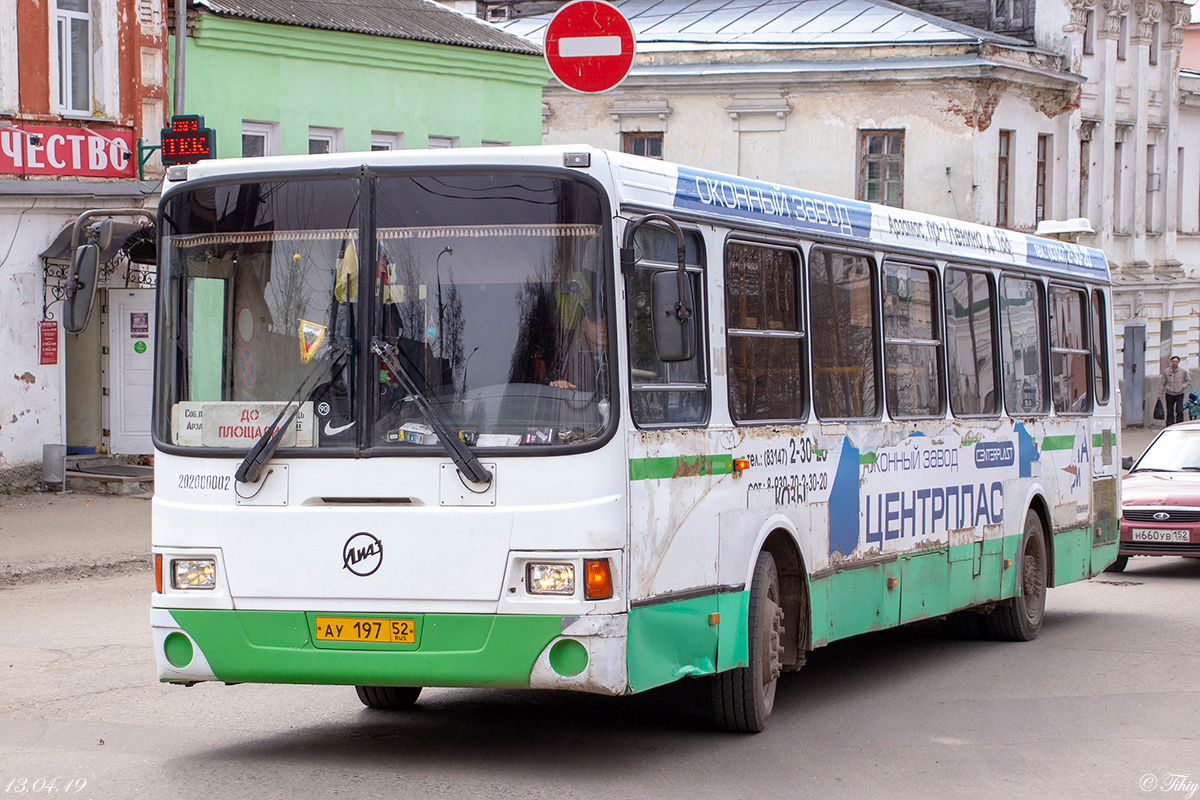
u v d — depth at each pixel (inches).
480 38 1220.5
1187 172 2074.3
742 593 358.3
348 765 329.4
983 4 1823.3
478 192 315.3
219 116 1012.5
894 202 1606.8
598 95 1675.7
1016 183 1654.8
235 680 322.0
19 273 890.7
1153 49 1964.8
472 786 311.0
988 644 537.3
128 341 943.7
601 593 304.2
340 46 1091.3
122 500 866.8
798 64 1610.5
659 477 322.7
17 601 583.2
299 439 318.3
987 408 522.0
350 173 320.5
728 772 330.6
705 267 350.9
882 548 438.3
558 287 311.3
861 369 431.5
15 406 888.3
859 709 409.7
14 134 885.2
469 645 307.7
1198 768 344.8
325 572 314.2
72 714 384.8
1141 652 514.6
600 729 373.7
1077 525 598.5
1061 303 594.2
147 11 952.3
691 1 1882.4
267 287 324.2
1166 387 1664.6
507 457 307.7
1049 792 321.7
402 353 315.3
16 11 884.0
